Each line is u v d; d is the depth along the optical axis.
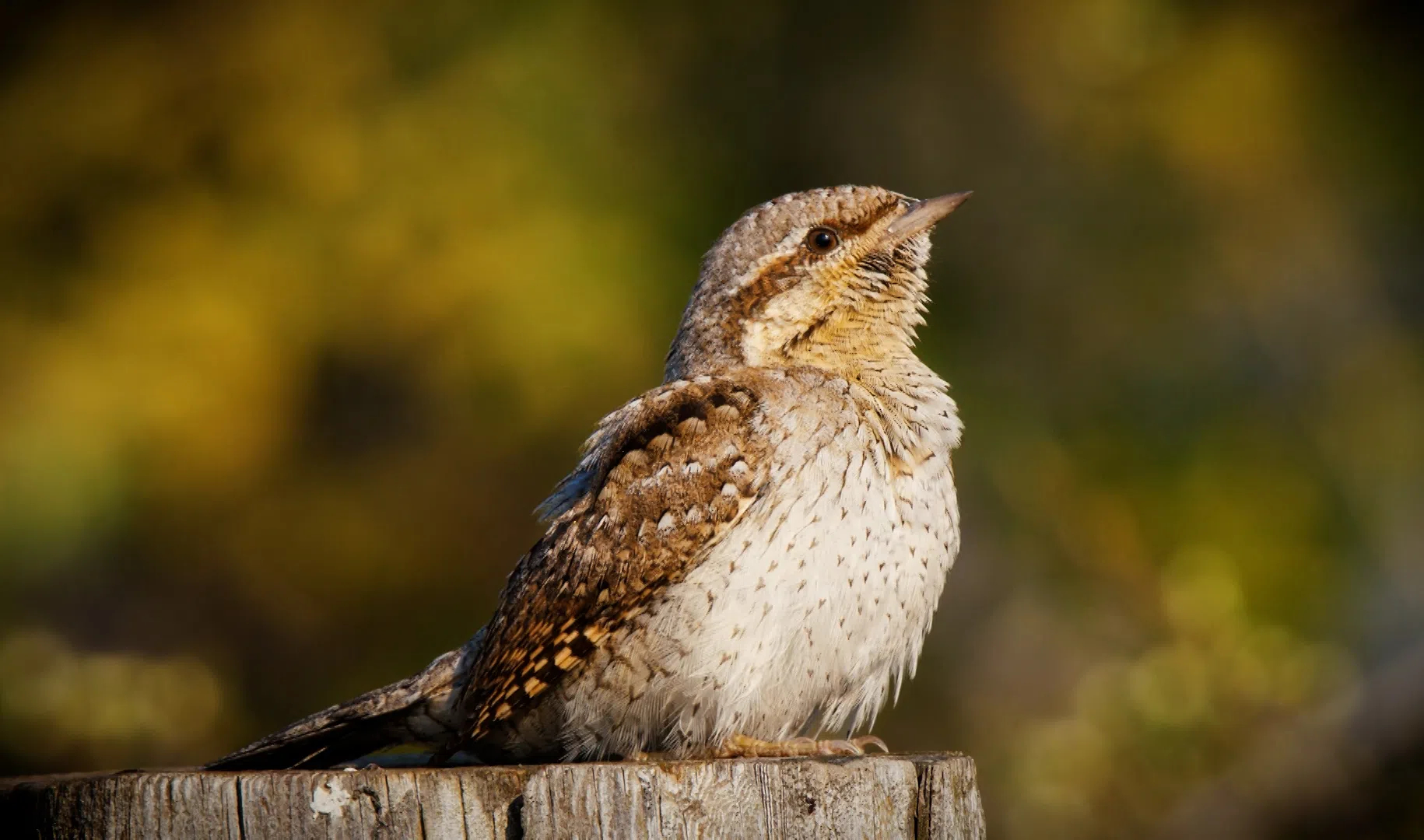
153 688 11.80
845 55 13.02
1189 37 12.73
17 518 11.32
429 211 11.66
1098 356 12.76
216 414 11.58
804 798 5.35
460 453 12.18
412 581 12.38
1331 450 13.15
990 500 12.55
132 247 11.78
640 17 12.59
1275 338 13.30
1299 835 12.10
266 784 5.18
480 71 11.96
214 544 12.16
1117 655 12.57
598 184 11.85
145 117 12.08
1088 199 12.77
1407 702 12.52
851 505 6.48
